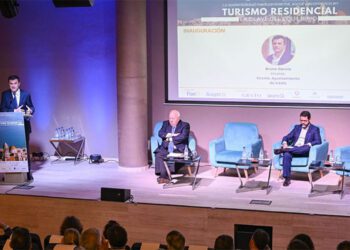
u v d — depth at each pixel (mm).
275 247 6582
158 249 5035
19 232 4785
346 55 8805
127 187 8289
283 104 9086
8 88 10078
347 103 8883
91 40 9711
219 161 8523
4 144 8375
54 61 9883
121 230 4797
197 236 6770
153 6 9312
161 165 8469
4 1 8180
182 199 7684
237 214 6629
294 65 8984
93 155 9750
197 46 9234
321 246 6480
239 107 9242
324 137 8570
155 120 9578
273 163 8633
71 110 9938
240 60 9141
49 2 9766
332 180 8523
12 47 9977
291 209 7246
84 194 7984
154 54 9422
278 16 8938
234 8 9055
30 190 8203
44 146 10086
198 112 9391
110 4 9555
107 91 9766
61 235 5289
